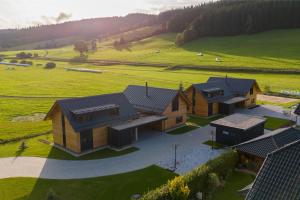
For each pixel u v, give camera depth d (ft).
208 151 118.01
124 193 86.94
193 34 586.04
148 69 395.75
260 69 329.31
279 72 317.22
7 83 300.81
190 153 116.26
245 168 99.04
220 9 624.18
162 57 471.62
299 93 226.99
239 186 88.74
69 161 109.40
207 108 169.78
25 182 93.20
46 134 141.69
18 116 176.35
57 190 88.43
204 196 81.51
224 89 188.03
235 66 352.49
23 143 122.93
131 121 132.16
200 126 153.38
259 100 215.92
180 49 535.60
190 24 650.84
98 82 301.02
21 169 102.47
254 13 556.92
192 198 78.48
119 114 131.13
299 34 503.20
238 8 576.61
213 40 563.48
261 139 99.60
